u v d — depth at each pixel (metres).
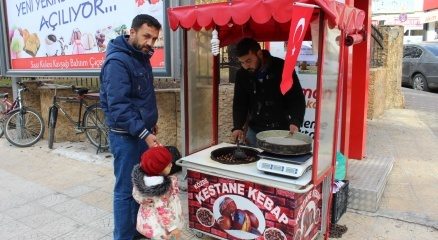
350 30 2.92
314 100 4.14
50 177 4.73
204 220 3.05
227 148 3.25
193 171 3.04
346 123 3.81
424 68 11.74
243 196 2.79
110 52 2.75
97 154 5.55
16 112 6.23
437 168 4.80
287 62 2.22
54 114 5.88
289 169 2.58
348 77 3.77
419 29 18.66
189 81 3.54
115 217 3.01
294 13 2.21
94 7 4.78
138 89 2.81
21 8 5.93
